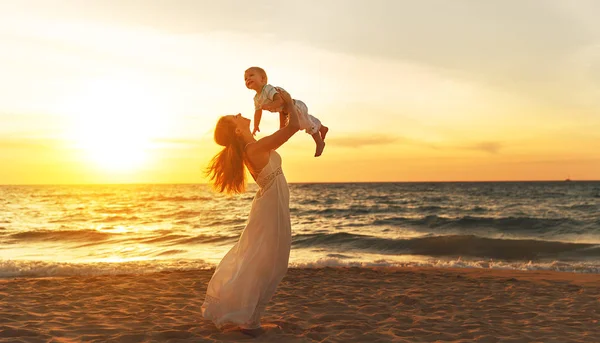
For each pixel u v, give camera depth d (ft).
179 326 16.24
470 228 83.82
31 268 34.45
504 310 20.39
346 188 456.04
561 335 16.19
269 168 14.05
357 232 78.33
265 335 14.69
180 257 46.21
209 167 14.84
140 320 17.58
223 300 13.74
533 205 155.02
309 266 38.65
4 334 15.16
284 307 20.63
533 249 51.08
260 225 14.02
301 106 13.35
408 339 15.39
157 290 24.80
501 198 209.87
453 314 19.58
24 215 120.57
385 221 99.04
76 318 17.93
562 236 72.18
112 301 21.56
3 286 25.85
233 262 14.28
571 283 28.45
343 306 20.95
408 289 26.02
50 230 71.36
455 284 27.91
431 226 88.28
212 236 63.87
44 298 22.30
